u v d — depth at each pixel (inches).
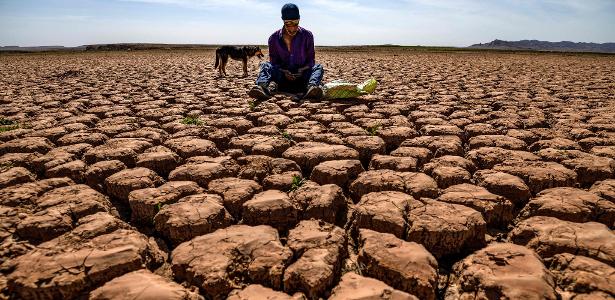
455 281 70.8
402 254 71.6
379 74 453.4
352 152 130.4
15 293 64.2
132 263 70.4
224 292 66.6
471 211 86.1
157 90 305.6
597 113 195.8
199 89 309.6
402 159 123.2
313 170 114.9
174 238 83.6
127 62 765.9
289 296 63.7
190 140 145.4
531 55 1253.1
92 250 73.0
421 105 222.8
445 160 121.5
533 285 61.7
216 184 105.8
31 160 126.3
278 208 90.0
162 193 98.3
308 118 194.7
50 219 84.4
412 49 1894.7
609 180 104.7
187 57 1029.8
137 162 121.8
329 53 1352.1
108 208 97.7
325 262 70.2
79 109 223.3
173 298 61.3
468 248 80.0
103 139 151.1
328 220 92.3
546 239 75.9
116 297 61.7
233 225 87.2
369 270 70.7
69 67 606.2
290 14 245.9
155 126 178.1
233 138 153.9
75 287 64.9
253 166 119.9
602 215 86.3
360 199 99.1
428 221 82.4
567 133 156.6
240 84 343.9
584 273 64.4
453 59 901.8
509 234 85.0
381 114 197.2
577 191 96.9
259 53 443.5
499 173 108.4
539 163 116.0
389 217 84.4
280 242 78.8
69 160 125.4
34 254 71.9
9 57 1151.0
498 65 645.9
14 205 93.1
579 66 625.9
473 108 214.5
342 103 231.1
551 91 286.8
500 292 61.2
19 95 278.4
